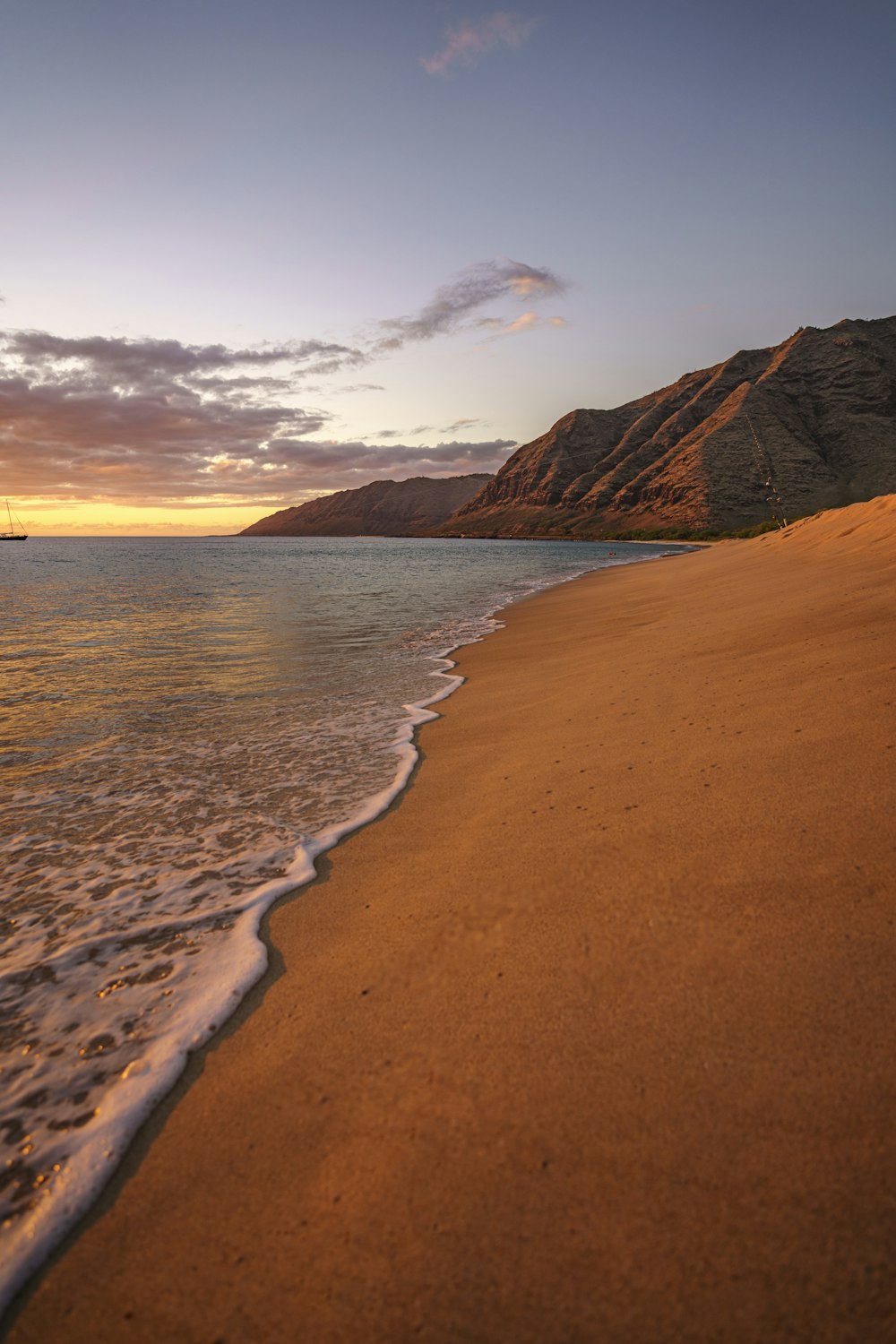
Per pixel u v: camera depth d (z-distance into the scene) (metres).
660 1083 2.09
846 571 13.38
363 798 5.33
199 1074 2.50
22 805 5.55
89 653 13.38
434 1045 2.44
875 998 2.26
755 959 2.55
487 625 16.91
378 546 165.50
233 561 73.56
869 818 3.35
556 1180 1.84
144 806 5.47
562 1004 2.52
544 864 3.63
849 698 5.19
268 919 3.62
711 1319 1.47
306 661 12.14
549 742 6.05
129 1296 1.73
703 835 3.55
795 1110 1.92
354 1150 2.06
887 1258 1.53
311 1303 1.64
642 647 10.20
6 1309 1.74
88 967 3.29
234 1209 1.93
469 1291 1.60
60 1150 2.21
